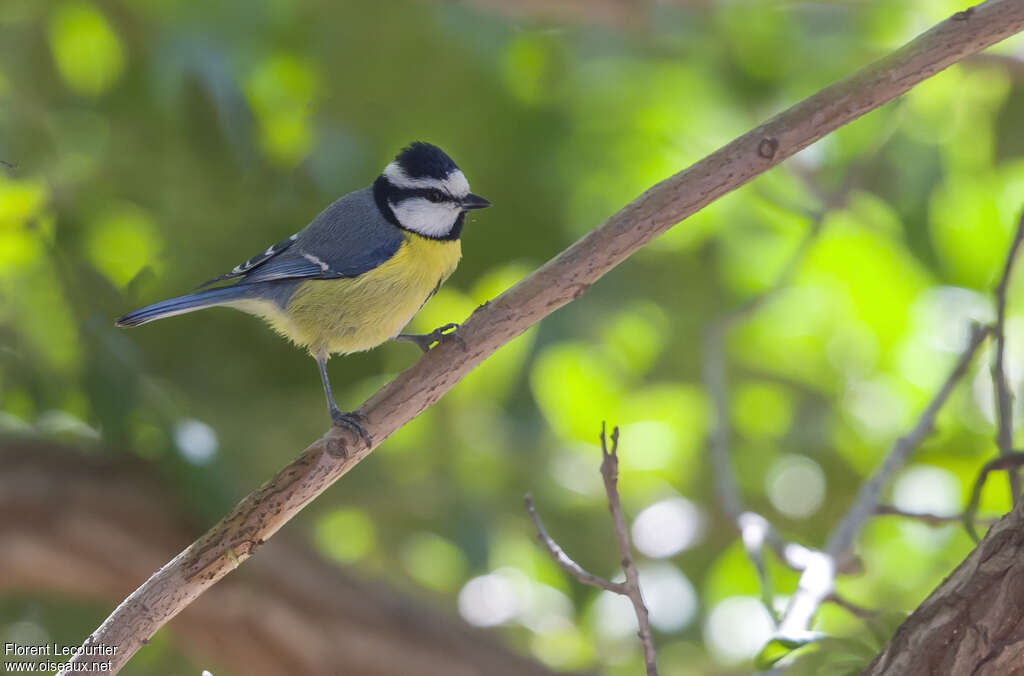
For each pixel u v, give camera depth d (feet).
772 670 19.26
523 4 38.70
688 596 37.70
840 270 40.63
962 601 15.53
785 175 40.78
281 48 37.91
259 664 34.99
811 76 39.96
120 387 31.81
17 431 34.19
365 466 39.45
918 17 38.11
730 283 42.52
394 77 38.40
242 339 35.76
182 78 34.24
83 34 37.70
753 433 43.21
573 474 41.93
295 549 35.55
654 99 42.34
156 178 36.19
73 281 33.50
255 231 36.35
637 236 18.58
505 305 19.07
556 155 40.68
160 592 17.78
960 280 40.60
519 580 41.45
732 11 38.70
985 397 37.27
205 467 31.42
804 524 41.78
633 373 43.75
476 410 42.88
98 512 33.35
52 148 35.53
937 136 40.42
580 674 37.29
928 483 38.09
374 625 35.60
